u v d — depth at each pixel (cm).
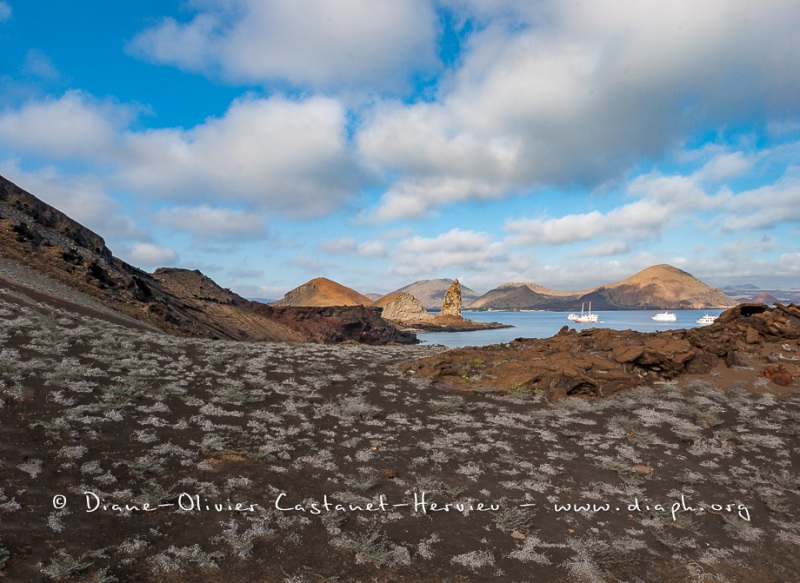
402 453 1051
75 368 1258
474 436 1196
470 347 2300
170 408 1144
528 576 635
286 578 588
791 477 1001
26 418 909
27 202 4541
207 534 662
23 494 673
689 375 1669
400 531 729
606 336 2023
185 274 8194
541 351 1989
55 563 548
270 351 2130
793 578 666
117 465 812
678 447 1155
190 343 2089
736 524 796
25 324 1627
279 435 1079
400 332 12988
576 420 1327
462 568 643
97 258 4547
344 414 1282
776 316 1961
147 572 567
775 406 1410
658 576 655
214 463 888
